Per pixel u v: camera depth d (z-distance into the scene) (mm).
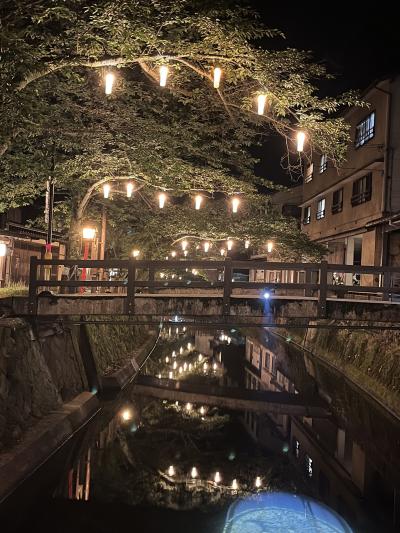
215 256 35625
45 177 16297
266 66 10758
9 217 25922
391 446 13461
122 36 9953
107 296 12062
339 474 11398
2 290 17109
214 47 10750
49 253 16734
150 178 15734
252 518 8852
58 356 13672
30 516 8609
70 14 9727
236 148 18109
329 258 31875
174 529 8203
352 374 19391
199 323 12062
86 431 12812
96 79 14914
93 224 23156
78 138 15328
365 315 12086
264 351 30094
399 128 22469
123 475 10680
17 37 9141
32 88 11172
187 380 21469
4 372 10078
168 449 12594
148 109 16672
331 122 11719
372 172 24047
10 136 10422
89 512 8773
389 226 22078
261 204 23391
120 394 16547
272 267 12055
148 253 27047
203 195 20859
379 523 8836
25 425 10430
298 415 16406
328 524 8688
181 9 10469
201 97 14312
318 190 32781
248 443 13422
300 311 12094
